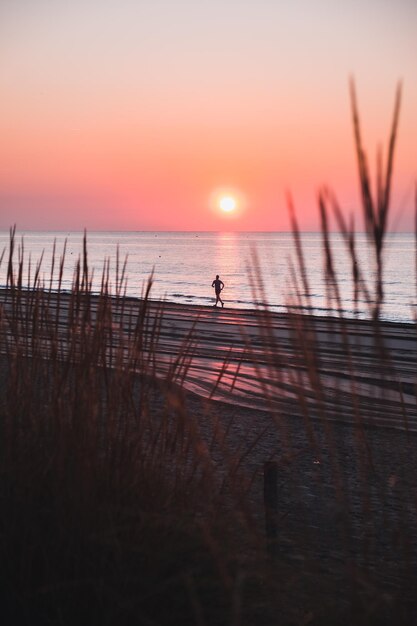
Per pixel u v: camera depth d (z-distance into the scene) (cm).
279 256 10900
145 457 391
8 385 402
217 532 348
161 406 552
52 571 331
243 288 5988
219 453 871
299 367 247
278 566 319
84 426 361
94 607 325
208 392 1352
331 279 228
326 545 484
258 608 313
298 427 1034
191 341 417
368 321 226
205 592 329
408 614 248
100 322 387
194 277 7562
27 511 344
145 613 324
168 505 366
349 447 857
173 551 336
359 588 263
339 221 213
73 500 340
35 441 375
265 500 457
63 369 385
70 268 6406
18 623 332
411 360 1705
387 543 315
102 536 329
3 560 340
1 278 5347
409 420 1016
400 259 10825
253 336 2091
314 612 281
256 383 1444
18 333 412
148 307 409
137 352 394
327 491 711
